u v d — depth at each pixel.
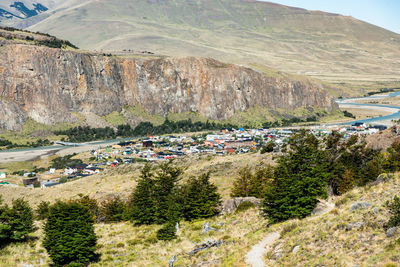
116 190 107.44
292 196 48.97
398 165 71.25
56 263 48.06
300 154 52.00
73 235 48.59
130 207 79.19
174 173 74.75
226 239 48.97
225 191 89.50
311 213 47.34
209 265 40.06
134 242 58.16
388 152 78.62
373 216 34.47
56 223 48.47
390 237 30.42
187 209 69.25
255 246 42.09
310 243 35.88
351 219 35.97
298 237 38.53
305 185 48.44
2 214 58.47
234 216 62.25
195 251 47.34
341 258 30.66
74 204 50.88
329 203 49.84
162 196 70.94
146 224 70.69
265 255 38.78
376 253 29.27
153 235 61.44
